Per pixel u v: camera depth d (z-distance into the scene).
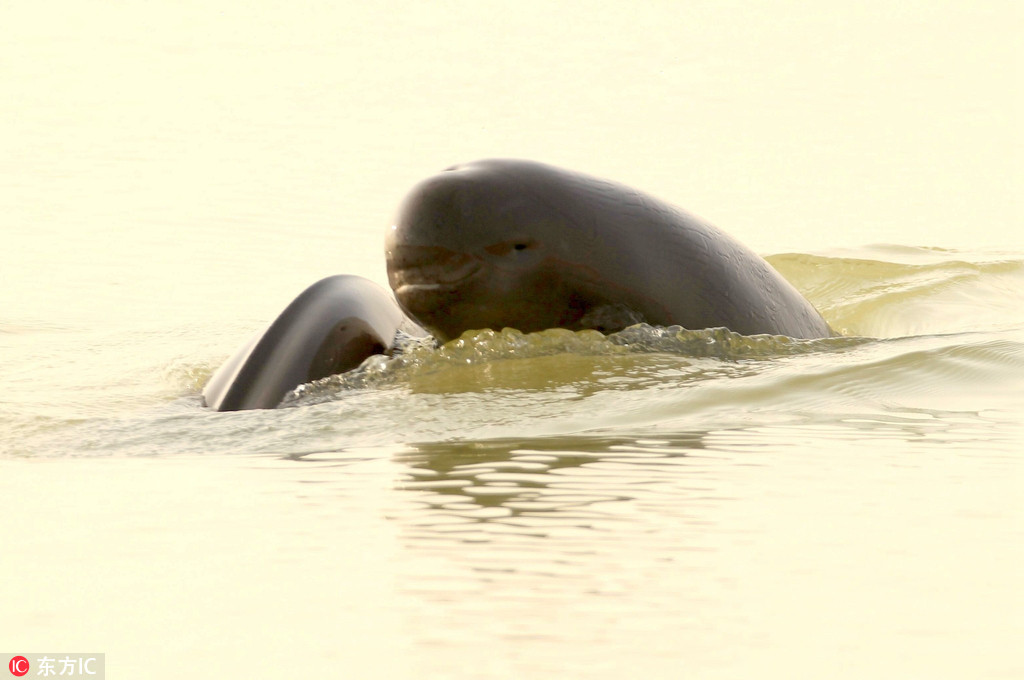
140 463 15.27
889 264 34.22
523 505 12.29
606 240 20.50
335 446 15.82
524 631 8.95
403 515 12.07
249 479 14.00
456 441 15.63
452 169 20.59
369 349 20.41
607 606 9.41
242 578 10.34
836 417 16.42
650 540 11.05
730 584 9.87
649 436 15.49
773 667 8.27
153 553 11.12
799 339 22.22
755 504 12.20
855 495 12.49
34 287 34.97
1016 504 12.12
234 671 8.45
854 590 9.73
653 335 20.58
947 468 13.62
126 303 33.34
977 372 18.61
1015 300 31.45
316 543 11.23
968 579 9.95
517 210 19.91
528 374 18.88
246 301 33.84
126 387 21.75
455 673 8.28
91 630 9.28
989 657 8.40
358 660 8.55
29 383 22.12
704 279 21.47
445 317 20.33
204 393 20.53
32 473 14.77
